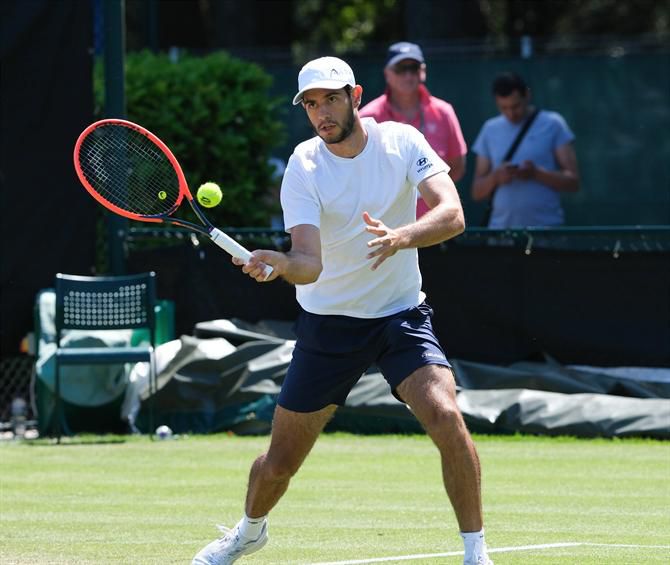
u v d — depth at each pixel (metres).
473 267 38.12
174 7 76.75
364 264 18.72
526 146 43.41
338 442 34.69
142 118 42.47
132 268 39.69
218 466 31.22
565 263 37.62
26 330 39.25
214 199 18.94
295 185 18.67
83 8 39.34
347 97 18.42
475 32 77.88
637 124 54.34
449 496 17.62
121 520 24.70
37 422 37.59
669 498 26.70
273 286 39.22
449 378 18.08
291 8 87.00
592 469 30.20
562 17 97.69
